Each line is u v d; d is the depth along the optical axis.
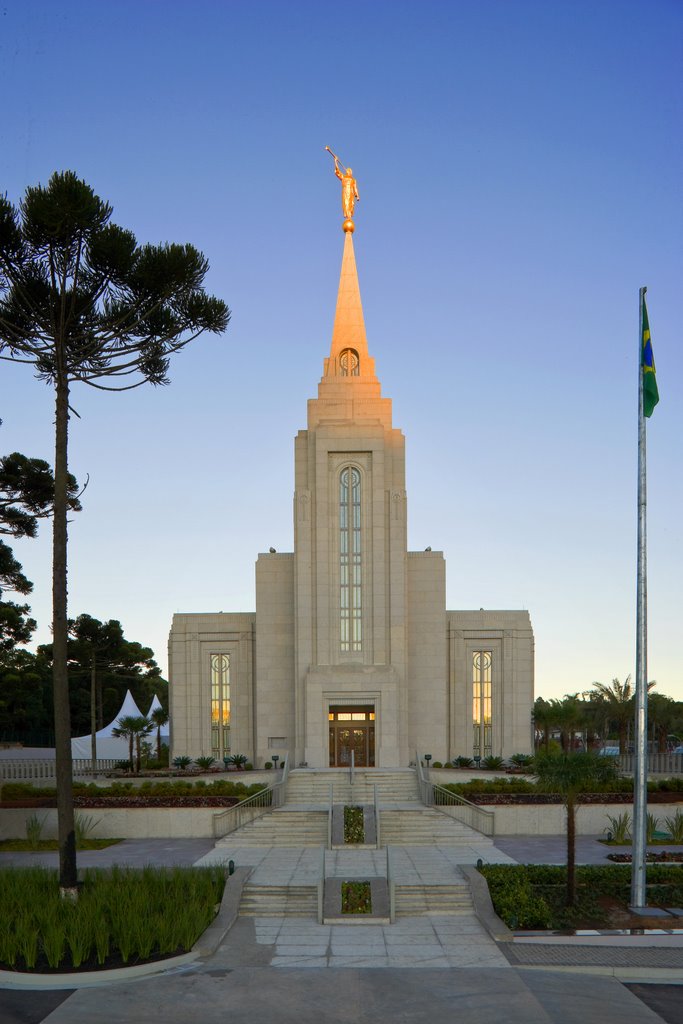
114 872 32.22
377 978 24.22
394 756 63.09
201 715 69.44
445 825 45.06
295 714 65.44
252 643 69.81
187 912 27.45
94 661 85.50
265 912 30.97
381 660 64.69
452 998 22.64
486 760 62.34
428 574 68.12
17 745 106.88
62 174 31.03
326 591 65.06
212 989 23.41
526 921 28.81
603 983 23.97
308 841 43.19
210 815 46.56
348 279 70.25
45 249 32.94
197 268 34.28
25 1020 21.25
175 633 70.19
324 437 66.31
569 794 31.08
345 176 71.19
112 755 81.50
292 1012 21.75
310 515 66.12
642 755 31.12
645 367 32.72
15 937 25.20
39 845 44.44
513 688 68.62
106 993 23.12
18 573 50.53
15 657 92.94
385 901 31.19
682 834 44.22
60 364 33.56
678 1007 22.08
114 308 34.81
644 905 30.75
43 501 47.91
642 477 32.38
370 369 69.06
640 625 31.72
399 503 66.19
